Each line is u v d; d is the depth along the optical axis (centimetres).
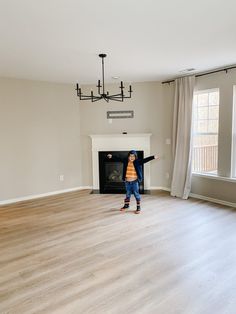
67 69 442
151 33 284
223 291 225
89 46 324
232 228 365
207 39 306
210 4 220
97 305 209
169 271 257
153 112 575
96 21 251
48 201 522
